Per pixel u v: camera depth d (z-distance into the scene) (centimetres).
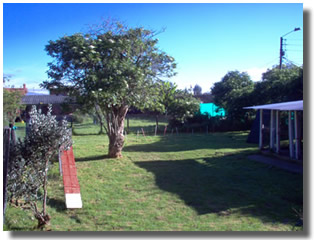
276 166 937
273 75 1939
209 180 779
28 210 526
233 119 2267
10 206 532
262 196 642
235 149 1309
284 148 1266
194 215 535
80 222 497
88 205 580
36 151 468
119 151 1074
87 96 845
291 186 712
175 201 613
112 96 831
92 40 897
